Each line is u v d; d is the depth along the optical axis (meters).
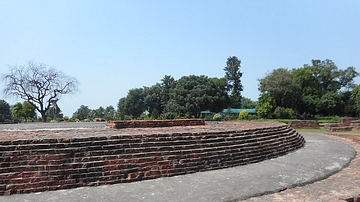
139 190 5.21
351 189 5.45
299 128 23.92
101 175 5.62
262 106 36.78
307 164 7.60
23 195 4.89
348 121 28.70
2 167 5.07
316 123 24.28
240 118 34.00
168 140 6.88
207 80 47.84
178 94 45.31
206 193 5.04
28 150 5.36
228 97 51.47
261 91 42.47
